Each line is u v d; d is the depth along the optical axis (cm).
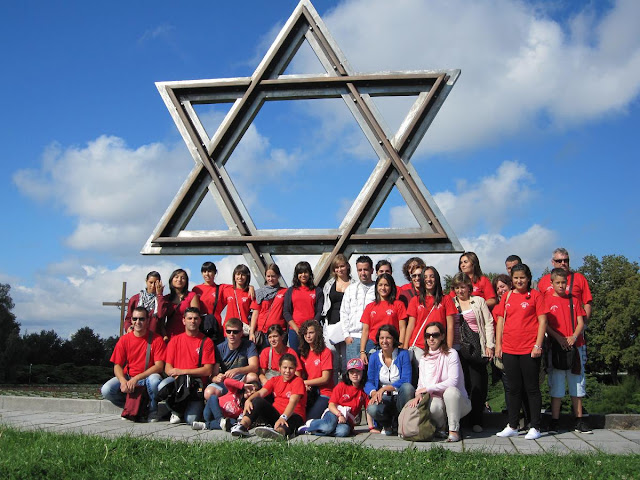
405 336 704
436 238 855
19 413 805
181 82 969
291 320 762
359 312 739
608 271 4719
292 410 636
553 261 699
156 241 932
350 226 877
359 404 671
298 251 904
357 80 907
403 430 604
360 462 434
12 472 398
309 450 466
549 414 695
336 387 668
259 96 941
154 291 789
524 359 635
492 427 709
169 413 766
